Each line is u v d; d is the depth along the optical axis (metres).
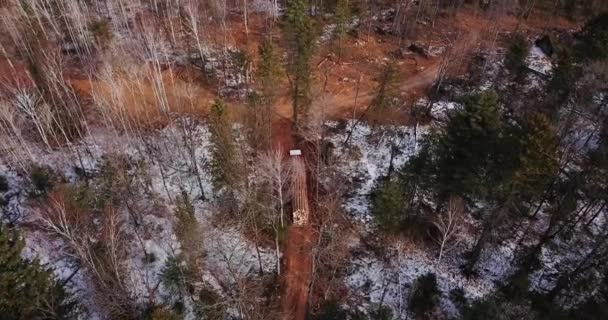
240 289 35.78
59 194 39.66
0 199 45.34
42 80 49.81
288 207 45.53
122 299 33.34
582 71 49.53
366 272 41.84
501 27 73.69
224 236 43.75
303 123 54.03
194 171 49.06
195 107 56.78
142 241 42.12
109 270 35.78
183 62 63.72
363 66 65.88
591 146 51.28
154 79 56.09
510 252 43.00
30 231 42.03
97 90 54.47
